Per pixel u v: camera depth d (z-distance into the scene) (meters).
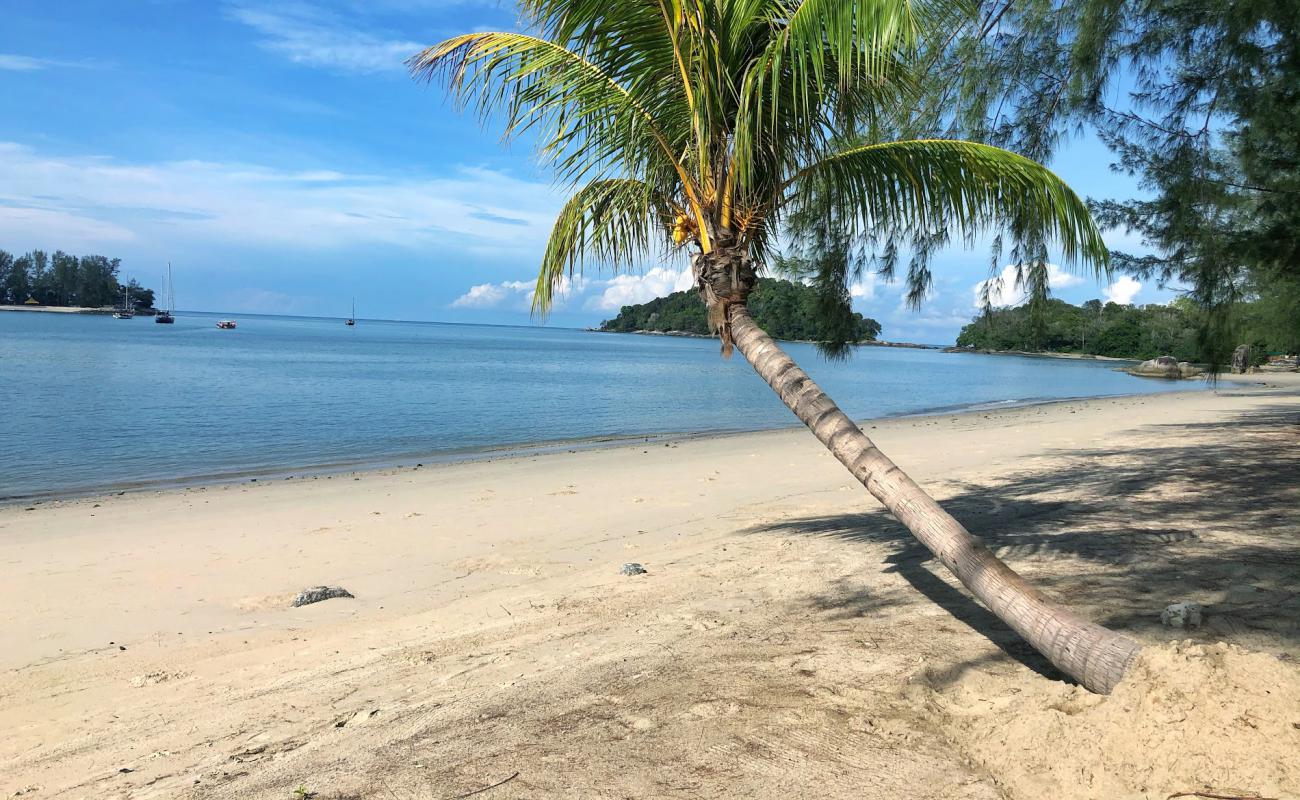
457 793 2.91
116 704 4.28
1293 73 7.07
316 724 3.79
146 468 15.41
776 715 3.42
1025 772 2.68
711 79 4.50
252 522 9.68
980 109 7.24
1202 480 9.80
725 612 5.23
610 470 13.93
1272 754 2.36
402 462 16.25
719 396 36.66
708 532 8.41
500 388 39.66
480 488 12.08
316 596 6.32
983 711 3.31
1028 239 6.18
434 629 5.37
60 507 11.02
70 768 3.48
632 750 3.17
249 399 29.62
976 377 64.19
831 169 5.05
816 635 4.60
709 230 4.63
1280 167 7.87
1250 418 22.06
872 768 2.89
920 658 4.08
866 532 7.75
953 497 9.55
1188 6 7.07
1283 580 5.13
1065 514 8.04
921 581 5.73
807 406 4.13
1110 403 33.59
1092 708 2.91
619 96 4.75
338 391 34.72
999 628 4.55
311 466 15.76
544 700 3.81
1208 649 2.79
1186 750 2.46
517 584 6.58
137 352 60.16
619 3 4.36
